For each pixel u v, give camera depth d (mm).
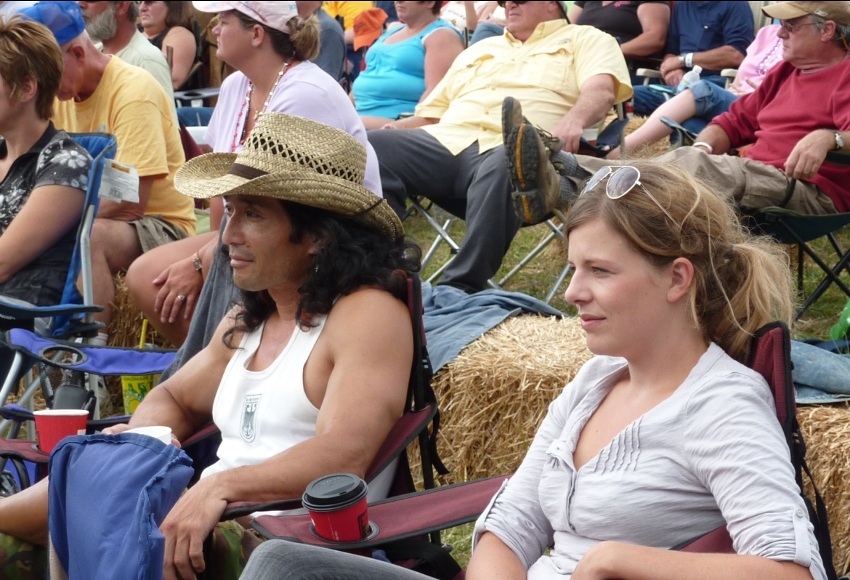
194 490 2332
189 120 7758
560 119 5227
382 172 5117
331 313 2611
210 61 8766
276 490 2355
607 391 2031
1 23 4102
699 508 1834
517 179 4434
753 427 1773
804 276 5305
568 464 1957
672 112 5770
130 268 4371
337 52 7035
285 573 1799
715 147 5070
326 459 2393
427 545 2252
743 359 1904
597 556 1729
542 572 1957
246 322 2783
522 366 3533
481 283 4680
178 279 4160
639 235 1832
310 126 2693
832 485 2947
